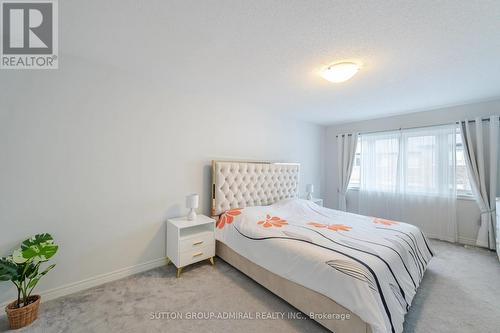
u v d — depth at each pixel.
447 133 3.36
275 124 3.78
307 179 4.52
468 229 3.23
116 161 2.19
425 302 1.88
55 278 1.88
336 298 1.46
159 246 2.50
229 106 3.12
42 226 1.82
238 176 3.05
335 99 3.05
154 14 1.38
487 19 1.35
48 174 1.84
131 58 1.98
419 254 2.20
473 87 2.53
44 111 1.82
